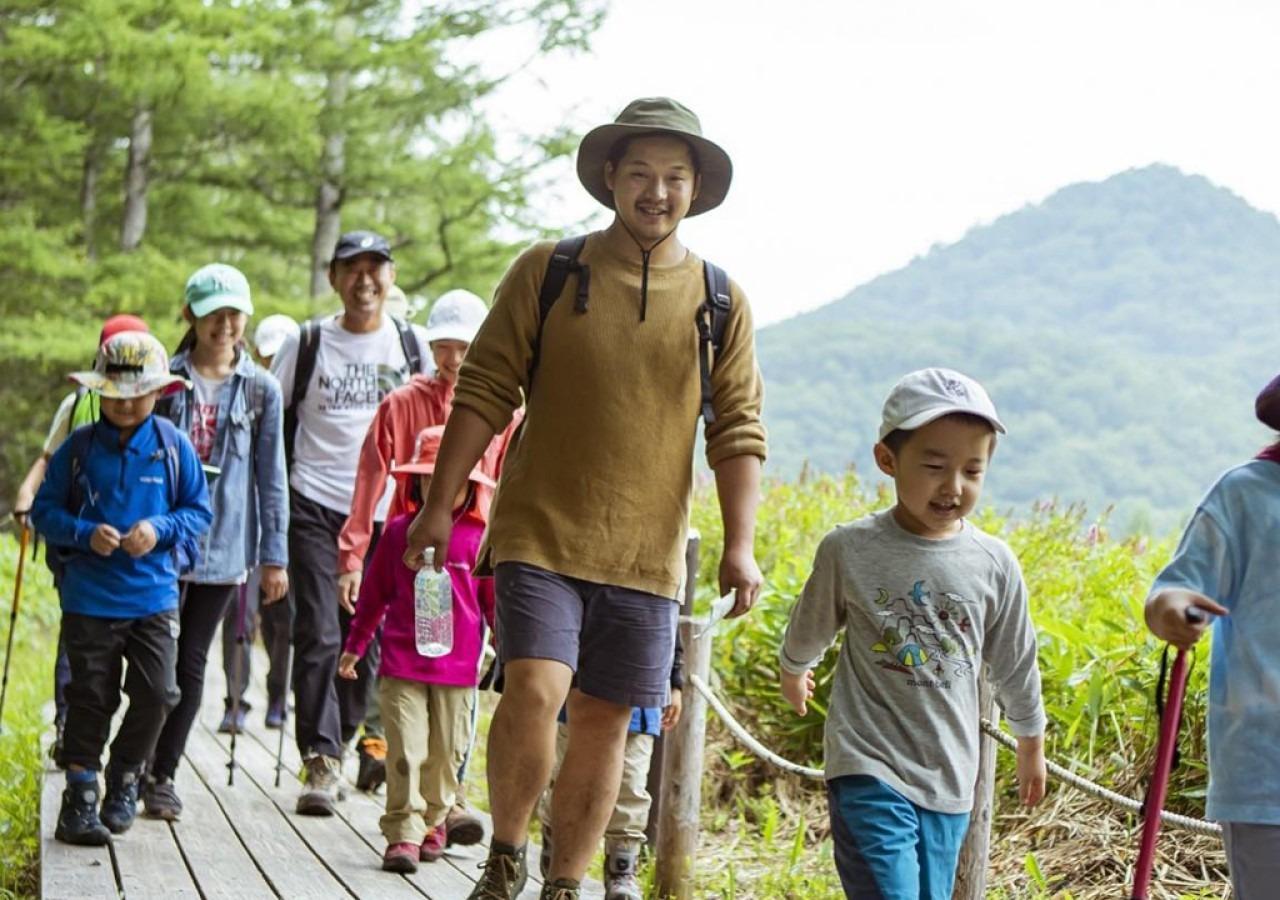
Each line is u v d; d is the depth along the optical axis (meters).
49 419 26.38
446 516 4.48
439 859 6.15
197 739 8.87
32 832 7.21
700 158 4.49
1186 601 3.36
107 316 23.89
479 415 4.45
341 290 7.42
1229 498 3.49
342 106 24.20
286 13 23.72
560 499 4.38
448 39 24.44
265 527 6.84
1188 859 5.71
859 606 4.22
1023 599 4.24
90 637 5.99
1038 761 4.34
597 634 4.42
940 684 4.16
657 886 5.84
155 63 22.56
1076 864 5.88
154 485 6.03
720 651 8.18
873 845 4.05
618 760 4.55
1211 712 3.51
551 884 4.53
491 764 4.36
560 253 4.46
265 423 6.83
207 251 27.34
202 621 6.63
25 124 23.25
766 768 7.68
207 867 5.88
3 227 23.38
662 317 4.42
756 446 4.54
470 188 24.44
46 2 22.69
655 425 4.40
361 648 6.12
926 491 4.14
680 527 4.46
